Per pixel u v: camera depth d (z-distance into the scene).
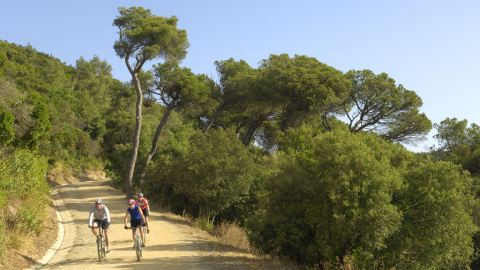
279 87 34.44
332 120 38.78
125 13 29.72
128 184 28.34
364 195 11.19
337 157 11.73
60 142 43.28
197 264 9.84
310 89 33.00
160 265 9.51
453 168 13.23
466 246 13.39
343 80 34.47
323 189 12.31
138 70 29.92
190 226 18.59
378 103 35.03
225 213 26.81
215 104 38.62
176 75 31.97
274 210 13.62
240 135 48.19
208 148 22.53
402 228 12.30
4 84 20.52
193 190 22.02
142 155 33.94
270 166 15.89
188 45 32.03
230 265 9.92
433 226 12.23
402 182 12.40
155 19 30.91
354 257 11.93
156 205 28.97
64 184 42.88
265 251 14.31
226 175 22.50
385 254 12.13
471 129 38.28
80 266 9.16
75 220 17.59
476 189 21.92
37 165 17.03
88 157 58.62
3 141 18.02
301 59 41.69
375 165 11.42
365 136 15.33
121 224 17.02
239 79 36.97
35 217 12.20
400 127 35.12
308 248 14.01
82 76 94.00
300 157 15.07
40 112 21.98
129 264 9.50
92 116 65.38
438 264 13.60
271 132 42.84
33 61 79.44
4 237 9.41
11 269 8.34
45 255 10.53
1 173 12.96
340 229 11.23
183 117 41.81
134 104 72.00
